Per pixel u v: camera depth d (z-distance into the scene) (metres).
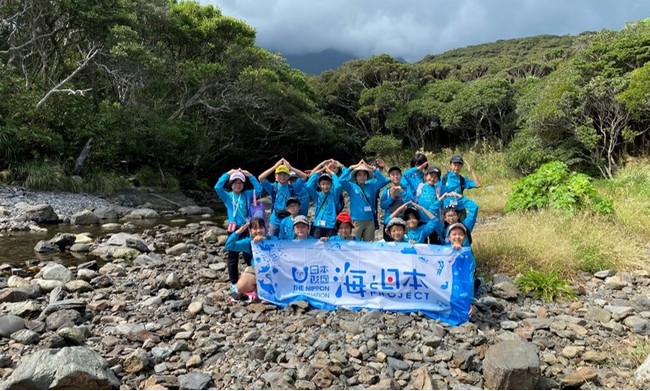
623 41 16.20
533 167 16.55
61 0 16.67
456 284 5.58
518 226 8.55
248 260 7.35
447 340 4.93
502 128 28.69
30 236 11.20
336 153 35.12
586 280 6.80
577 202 9.32
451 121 30.00
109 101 21.56
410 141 35.12
